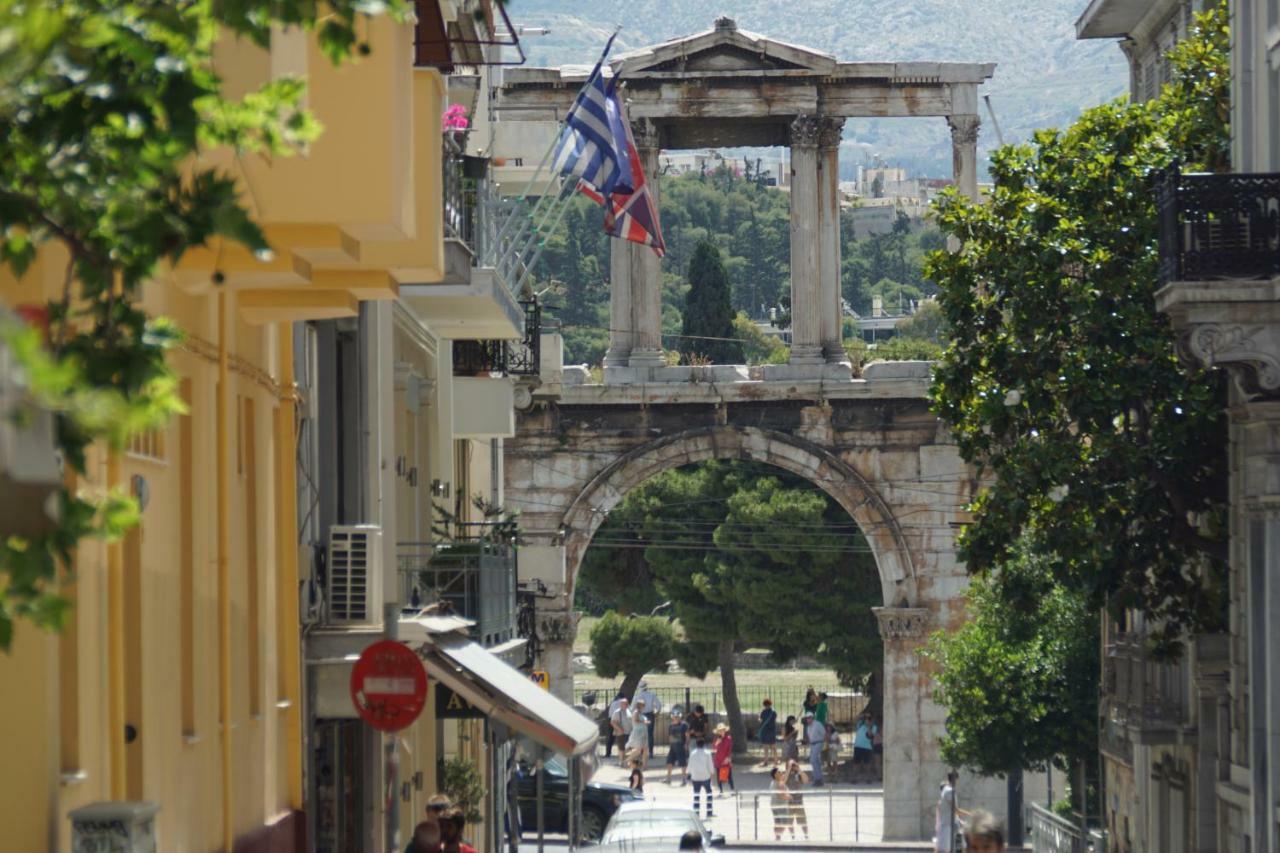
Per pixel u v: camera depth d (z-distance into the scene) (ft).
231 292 134.31
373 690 144.05
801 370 500.33
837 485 502.38
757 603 625.41
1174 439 230.07
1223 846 240.32
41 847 90.38
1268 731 204.03
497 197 266.98
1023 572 361.92
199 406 126.31
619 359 506.48
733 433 503.61
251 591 145.38
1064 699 368.27
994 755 373.20
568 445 505.66
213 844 127.75
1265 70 219.41
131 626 109.81
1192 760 270.46
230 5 60.59
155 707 113.09
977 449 246.68
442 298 225.35
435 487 267.18
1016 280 239.30
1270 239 197.36
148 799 110.42
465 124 215.31
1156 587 239.09
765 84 478.18
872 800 543.39
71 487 93.20
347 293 138.10
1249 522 210.79
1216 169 239.71
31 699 90.94
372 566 168.86
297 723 155.63
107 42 57.21
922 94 479.82
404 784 212.84
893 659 494.59
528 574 405.39
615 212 263.49
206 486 127.95
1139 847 312.09
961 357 247.09
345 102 119.34
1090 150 242.58
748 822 481.05
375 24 118.93
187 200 61.52
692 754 474.08
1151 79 332.39
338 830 180.45
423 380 248.93
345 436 190.39
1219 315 196.13
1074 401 234.17
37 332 42.80
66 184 58.23
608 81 259.80
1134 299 232.53
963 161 479.41
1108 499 233.14
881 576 502.38
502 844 322.75
